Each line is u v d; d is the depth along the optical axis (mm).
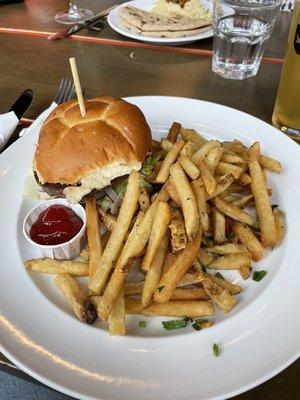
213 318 216
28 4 577
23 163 310
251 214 284
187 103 364
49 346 194
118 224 246
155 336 210
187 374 183
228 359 189
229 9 395
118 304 215
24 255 255
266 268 246
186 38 450
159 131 345
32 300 221
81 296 223
